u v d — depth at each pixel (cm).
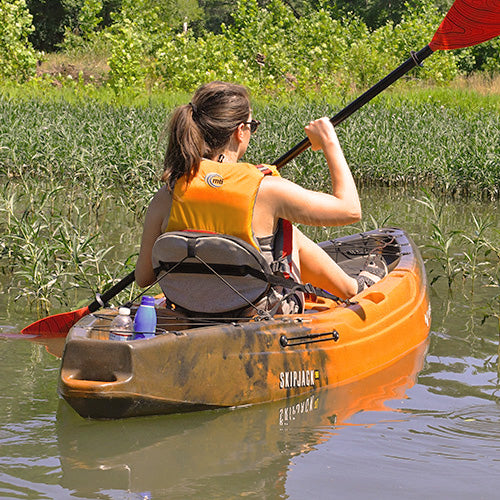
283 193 605
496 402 648
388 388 680
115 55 3728
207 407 590
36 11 7650
